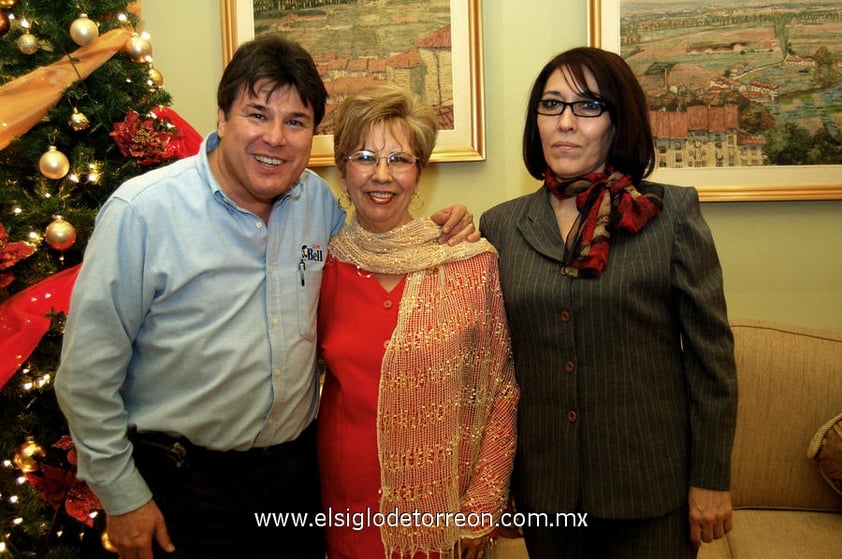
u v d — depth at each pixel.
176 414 1.27
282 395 1.32
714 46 2.17
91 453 1.21
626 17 2.19
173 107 2.47
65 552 1.73
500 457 1.38
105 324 1.18
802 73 2.15
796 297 2.27
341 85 2.35
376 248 1.39
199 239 1.23
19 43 1.67
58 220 1.63
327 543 1.44
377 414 1.32
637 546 1.28
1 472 1.68
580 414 1.28
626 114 1.27
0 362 1.52
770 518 1.95
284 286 1.32
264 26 2.37
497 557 1.84
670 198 1.28
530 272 1.32
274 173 1.23
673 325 1.30
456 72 2.29
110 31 1.77
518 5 2.27
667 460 1.26
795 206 2.23
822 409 1.97
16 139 1.65
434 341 1.32
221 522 1.35
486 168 2.35
